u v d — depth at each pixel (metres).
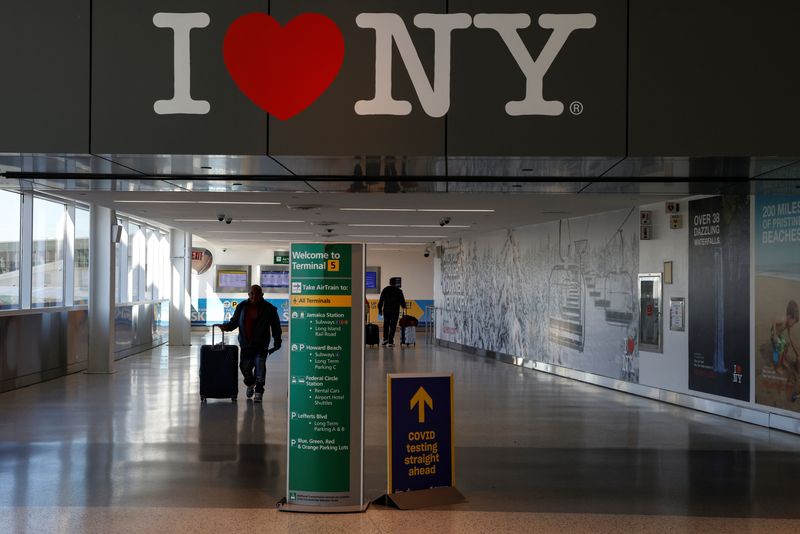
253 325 13.51
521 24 7.81
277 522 6.57
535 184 9.88
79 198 14.38
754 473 8.48
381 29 7.82
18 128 7.81
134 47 7.84
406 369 19.70
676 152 7.79
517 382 17.33
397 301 27.81
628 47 7.81
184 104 7.82
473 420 11.91
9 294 14.98
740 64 7.79
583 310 17.61
